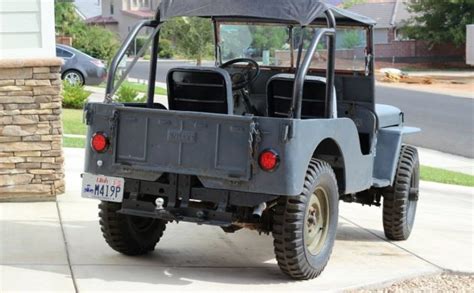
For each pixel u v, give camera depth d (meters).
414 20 79.75
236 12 8.91
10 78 11.65
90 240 10.12
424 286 9.04
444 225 12.70
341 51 10.41
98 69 36.44
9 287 8.07
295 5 8.77
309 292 8.37
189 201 8.75
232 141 8.23
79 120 24.36
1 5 11.67
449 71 71.19
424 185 17.09
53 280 8.37
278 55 10.55
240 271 9.16
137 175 8.68
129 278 8.60
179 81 9.05
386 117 10.98
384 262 9.95
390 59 83.00
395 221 11.07
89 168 8.83
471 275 9.60
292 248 8.45
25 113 11.77
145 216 8.77
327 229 8.98
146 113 8.55
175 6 9.17
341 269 9.48
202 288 8.36
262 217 8.80
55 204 11.99
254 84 10.61
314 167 8.59
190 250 10.05
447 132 28.97
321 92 9.22
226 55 10.92
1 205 11.83
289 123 8.06
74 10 65.19
